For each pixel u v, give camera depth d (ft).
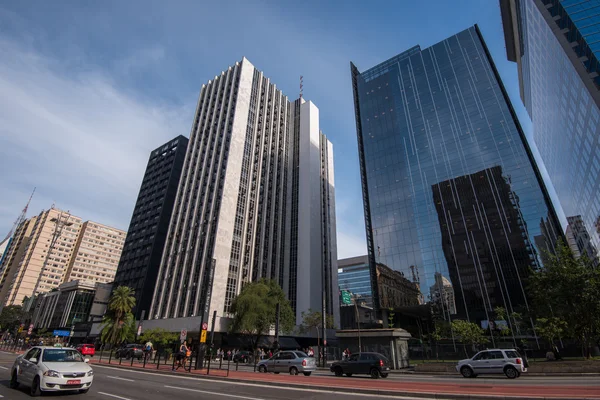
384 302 227.61
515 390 42.32
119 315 183.52
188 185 267.18
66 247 495.41
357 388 43.73
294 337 231.09
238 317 170.30
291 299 261.44
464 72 264.11
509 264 189.88
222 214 224.94
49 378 37.76
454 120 250.16
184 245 236.22
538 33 197.36
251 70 299.17
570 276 86.33
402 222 242.17
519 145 214.90
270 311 174.09
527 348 159.63
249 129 277.64
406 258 229.45
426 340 185.88
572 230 265.13
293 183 319.27
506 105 231.50
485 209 210.79
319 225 300.81
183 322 197.36
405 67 303.89
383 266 238.07
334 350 143.74
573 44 156.87
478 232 207.31
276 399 37.37
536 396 34.53
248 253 239.71
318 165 329.31
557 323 99.04
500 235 199.41
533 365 74.84
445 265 211.00
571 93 176.14
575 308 85.05
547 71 207.41
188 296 207.92
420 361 134.72
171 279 227.40
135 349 139.33
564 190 264.93
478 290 193.06
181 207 257.34
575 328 88.07
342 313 297.53
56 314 319.27
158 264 280.92
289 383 50.98
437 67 281.95
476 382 56.90
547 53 193.88
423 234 228.84
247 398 38.09
